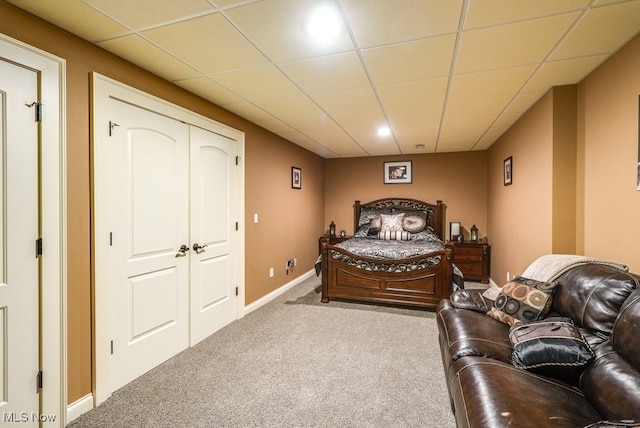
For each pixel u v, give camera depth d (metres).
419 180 5.74
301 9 1.56
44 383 1.64
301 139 4.58
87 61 1.86
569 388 1.33
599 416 1.13
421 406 1.90
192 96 2.74
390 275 3.76
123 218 2.10
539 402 1.15
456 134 4.23
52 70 1.67
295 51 2.00
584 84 2.38
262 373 2.27
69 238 1.77
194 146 2.74
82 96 1.83
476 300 2.31
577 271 1.79
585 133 2.37
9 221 1.51
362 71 2.29
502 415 1.06
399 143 4.85
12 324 1.53
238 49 1.97
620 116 1.95
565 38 1.83
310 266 5.54
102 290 1.94
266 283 4.04
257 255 3.81
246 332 3.03
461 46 1.93
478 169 5.42
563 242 2.51
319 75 2.37
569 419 1.06
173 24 1.70
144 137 2.26
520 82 2.47
